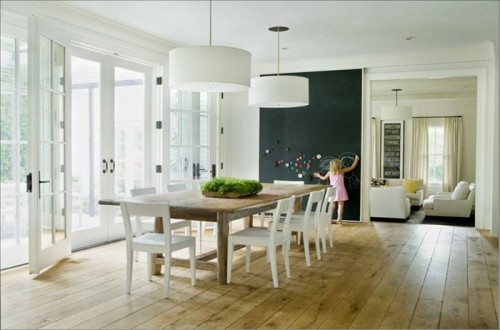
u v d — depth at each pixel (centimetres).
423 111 1268
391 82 978
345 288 403
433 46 697
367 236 660
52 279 425
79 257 513
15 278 428
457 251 560
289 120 825
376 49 718
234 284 412
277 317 331
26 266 473
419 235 669
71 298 370
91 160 598
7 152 504
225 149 828
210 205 392
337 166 759
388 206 905
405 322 323
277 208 399
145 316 330
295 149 822
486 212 718
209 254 466
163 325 314
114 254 529
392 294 387
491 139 705
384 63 762
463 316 335
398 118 1048
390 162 1293
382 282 422
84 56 562
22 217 521
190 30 611
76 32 531
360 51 732
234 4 502
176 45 690
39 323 315
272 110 835
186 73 385
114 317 328
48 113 475
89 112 594
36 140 436
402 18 554
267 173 841
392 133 1288
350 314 338
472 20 562
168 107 681
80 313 336
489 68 705
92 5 507
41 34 452
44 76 464
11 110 506
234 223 779
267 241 404
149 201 418
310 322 322
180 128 712
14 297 372
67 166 508
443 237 654
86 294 381
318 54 755
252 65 843
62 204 502
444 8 516
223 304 358
